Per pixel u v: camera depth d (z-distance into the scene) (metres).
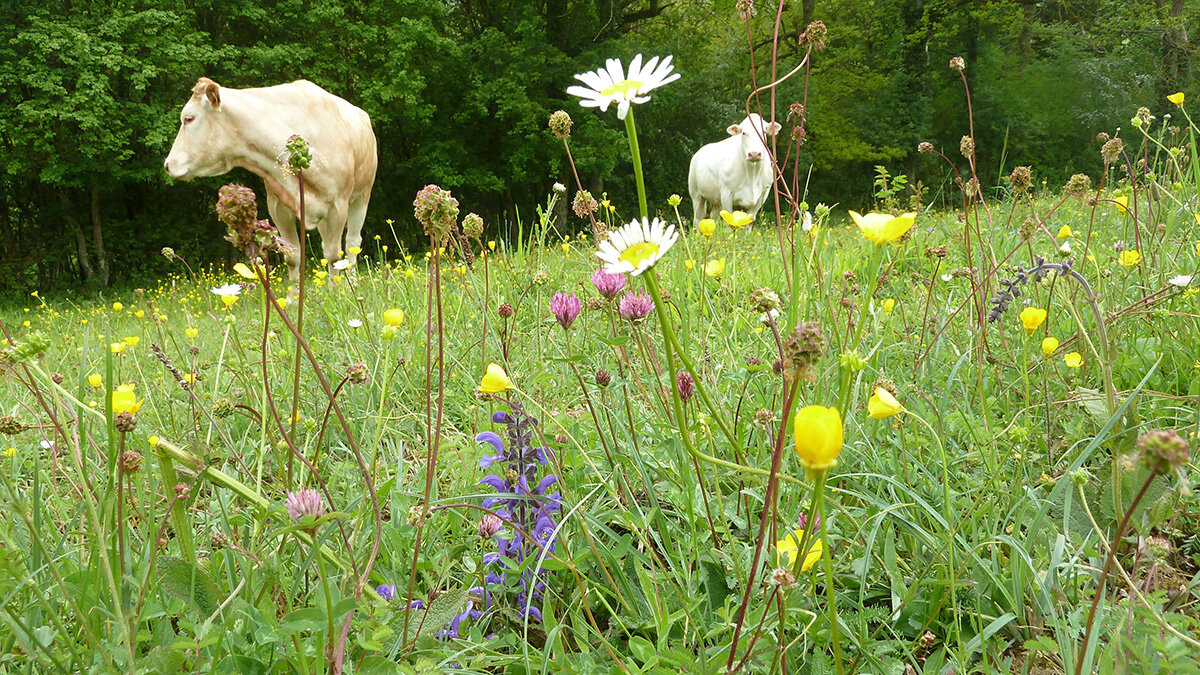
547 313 3.33
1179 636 0.94
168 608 1.11
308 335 3.89
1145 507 1.26
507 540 1.39
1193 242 2.87
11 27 15.52
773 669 1.04
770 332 2.67
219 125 6.97
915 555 1.42
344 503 1.68
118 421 1.15
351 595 1.16
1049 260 2.84
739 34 28.30
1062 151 25.97
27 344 1.15
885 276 2.92
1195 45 24.39
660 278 3.46
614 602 1.44
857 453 1.73
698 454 1.00
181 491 1.08
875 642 1.20
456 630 1.33
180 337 5.23
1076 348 2.12
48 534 1.56
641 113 22.17
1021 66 29.28
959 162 26.52
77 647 1.07
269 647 1.16
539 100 20.25
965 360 2.25
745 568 1.34
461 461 1.95
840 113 26.98
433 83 19.48
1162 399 1.85
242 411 2.45
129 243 19.34
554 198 4.47
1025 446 1.55
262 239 1.19
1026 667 1.15
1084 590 1.27
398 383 2.83
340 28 18.52
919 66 27.77
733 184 10.25
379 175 21.58
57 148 16.58
